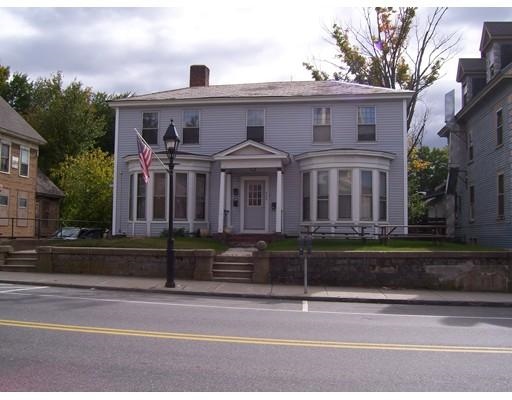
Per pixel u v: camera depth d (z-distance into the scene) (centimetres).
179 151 2397
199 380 566
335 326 930
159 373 591
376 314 1115
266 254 1634
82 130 4791
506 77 1966
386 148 2266
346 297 1368
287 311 1123
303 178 2233
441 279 1573
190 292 1412
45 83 5178
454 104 2797
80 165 3550
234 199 2333
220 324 920
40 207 3706
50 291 1369
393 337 830
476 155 2512
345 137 2295
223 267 1702
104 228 3284
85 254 1778
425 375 599
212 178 2344
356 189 2094
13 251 1984
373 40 3391
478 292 1534
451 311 1208
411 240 2077
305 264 1438
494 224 2198
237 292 1412
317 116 2333
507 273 1551
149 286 1493
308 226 1984
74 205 3506
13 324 866
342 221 2098
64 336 780
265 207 2314
